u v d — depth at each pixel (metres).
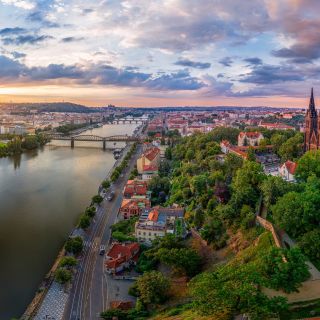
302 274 103.75
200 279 114.12
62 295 169.12
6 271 194.00
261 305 94.12
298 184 173.75
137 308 152.75
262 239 149.25
